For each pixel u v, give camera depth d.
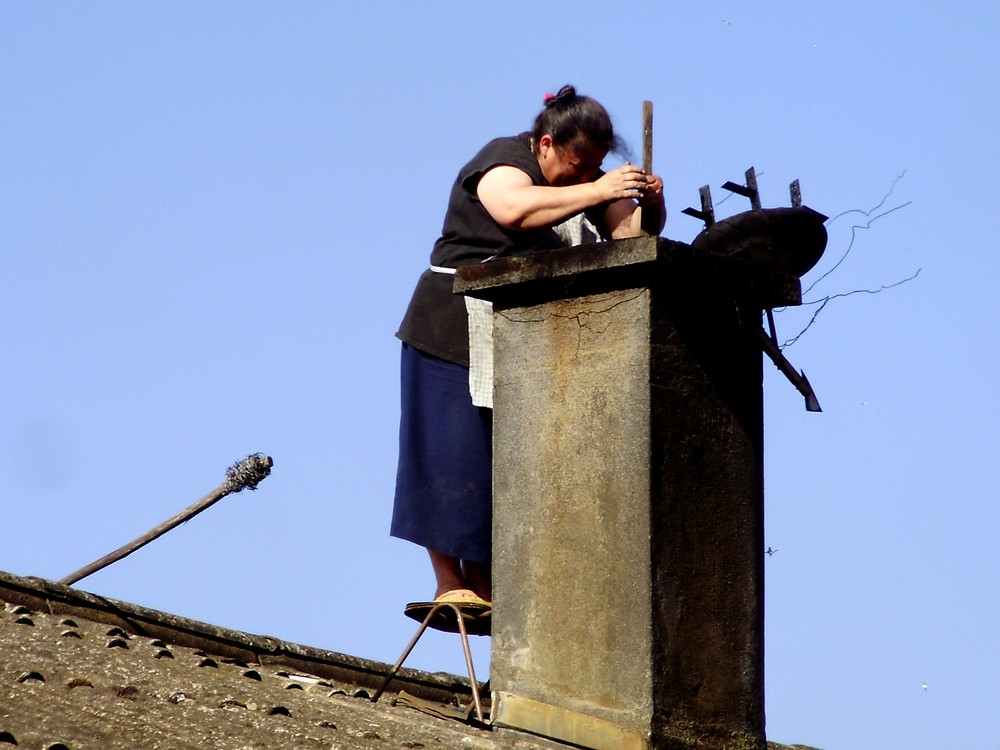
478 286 21.81
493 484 21.55
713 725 20.20
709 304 21.14
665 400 20.42
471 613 23.16
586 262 20.80
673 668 19.94
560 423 21.00
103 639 21.36
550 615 20.70
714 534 20.69
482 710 23.03
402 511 23.42
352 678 25.20
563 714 20.30
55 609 22.52
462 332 23.39
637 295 20.55
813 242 21.53
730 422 21.14
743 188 21.81
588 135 23.23
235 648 24.11
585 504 20.61
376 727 19.67
